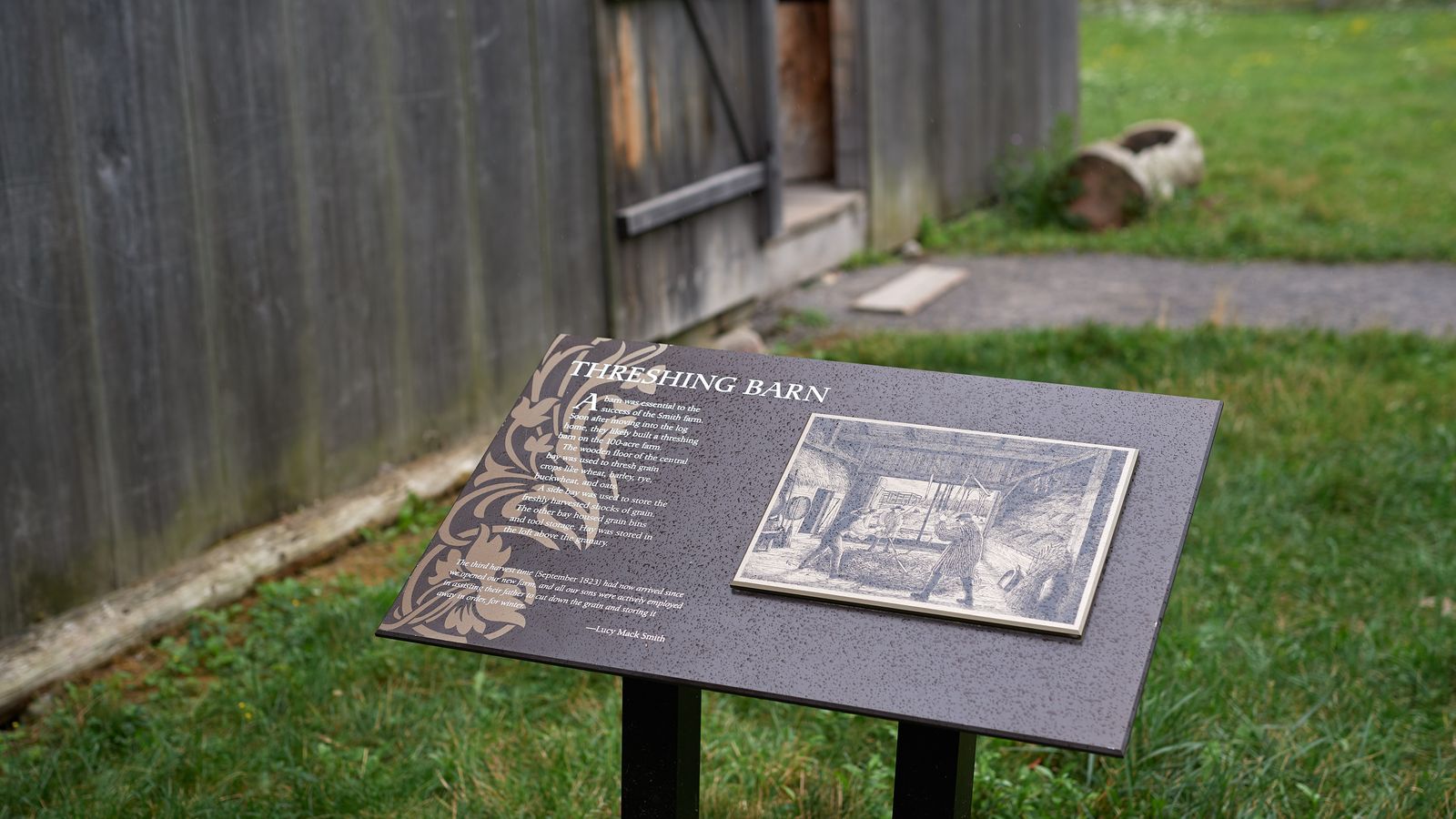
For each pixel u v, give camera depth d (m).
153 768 3.49
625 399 2.73
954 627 2.26
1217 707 3.72
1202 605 4.38
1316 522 5.11
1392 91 17.22
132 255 4.37
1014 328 8.12
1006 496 2.42
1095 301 8.70
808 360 2.76
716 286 7.61
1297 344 7.08
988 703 2.14
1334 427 5.91
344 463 5.27
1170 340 7.09
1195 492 2.39
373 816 3.32
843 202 9.62
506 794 3.36
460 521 2.57
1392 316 8.07
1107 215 10.73
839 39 9.77
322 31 5.00
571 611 2.40
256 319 4.84
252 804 3.36
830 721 3.82
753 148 7.84
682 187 7.20
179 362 4.56
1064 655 2.19
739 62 7.62
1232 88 18.06
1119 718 2.09
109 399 4.33
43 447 4.13
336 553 5.06
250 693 3.89
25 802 3.40
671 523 2.50
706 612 2.36
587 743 3.60
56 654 4.07
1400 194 11.30
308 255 5.03
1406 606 4.42
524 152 6.01
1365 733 3.55
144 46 4.36
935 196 10.96
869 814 3.33
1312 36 23.39
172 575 4.54
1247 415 6.06
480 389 5.90
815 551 2.40
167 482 4.55
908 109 10.41
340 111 5.11
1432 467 5.46
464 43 5.64
